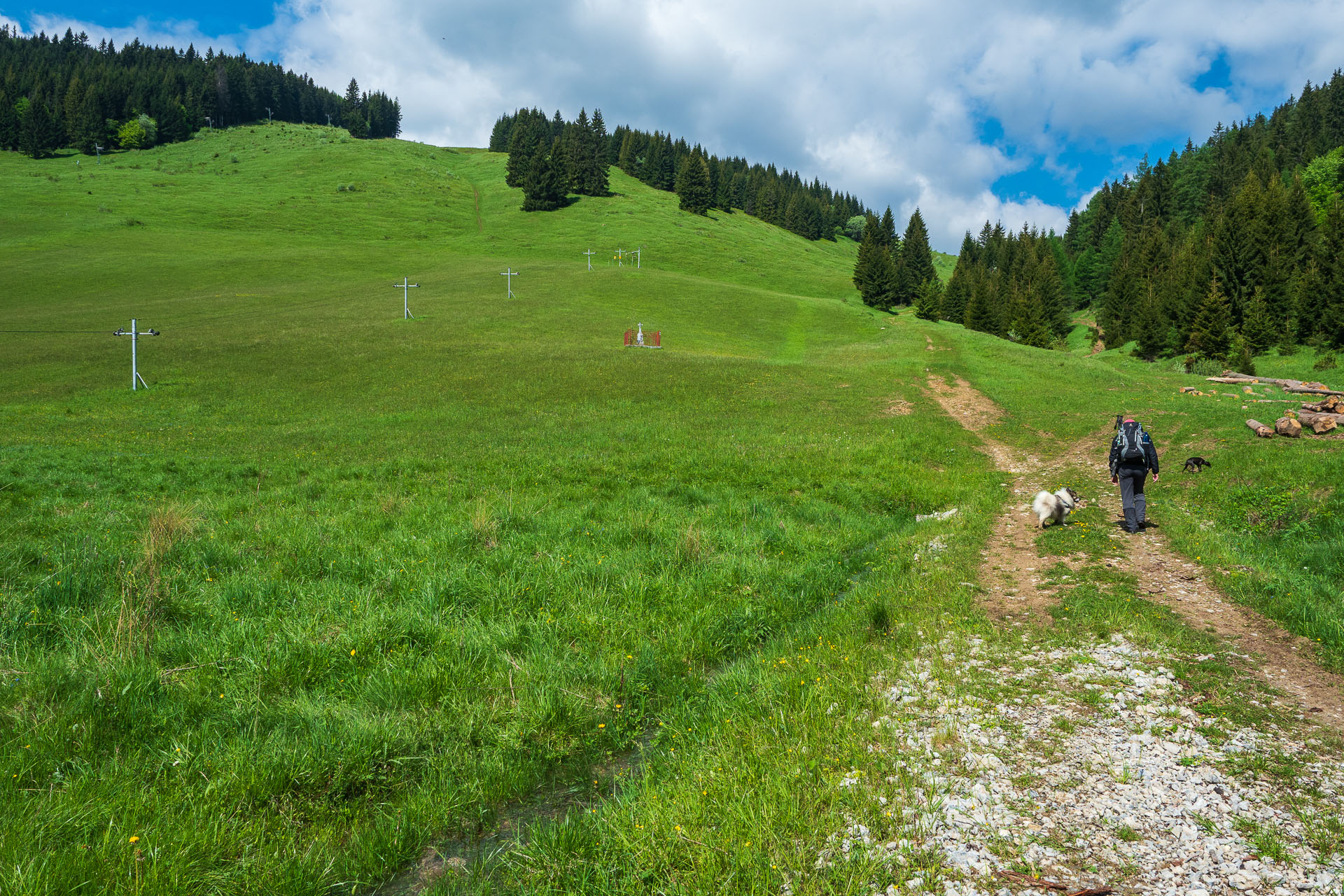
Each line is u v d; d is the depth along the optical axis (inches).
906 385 1387.8
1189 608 282.0
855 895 125.7
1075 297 4670.3
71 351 1711.4
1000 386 1398.9
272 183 5802.2
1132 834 139.8
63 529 427.8
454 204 5861.2
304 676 235.6
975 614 289.9
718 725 204.4
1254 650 236.5
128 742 191.2
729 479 681.0
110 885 134.4
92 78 7588.6
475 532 417.1
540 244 4879.4
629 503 567.8
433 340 1899.6
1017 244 5221.5
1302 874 123.3
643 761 199.2
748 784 165.2
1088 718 194.2
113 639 245.8
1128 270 3459.6
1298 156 4635.8
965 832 143.5
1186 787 156.2
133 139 6835.6
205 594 308.2
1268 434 617.3
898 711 204.5
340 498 563.5
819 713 202.7
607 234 5167.3
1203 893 120.5
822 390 1327.5
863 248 4256.9
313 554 372.8
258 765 179.3
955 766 171.3
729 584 352.2
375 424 1136.8
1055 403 1128.8
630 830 151.9
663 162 7613.2
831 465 727.7
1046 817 148.0
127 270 3189.0
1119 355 3073.3
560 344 1943.9
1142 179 5196.9
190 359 1642.5
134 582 293.3
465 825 170.9
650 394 1316.4
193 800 165.3
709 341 2294.5
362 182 5984.3
